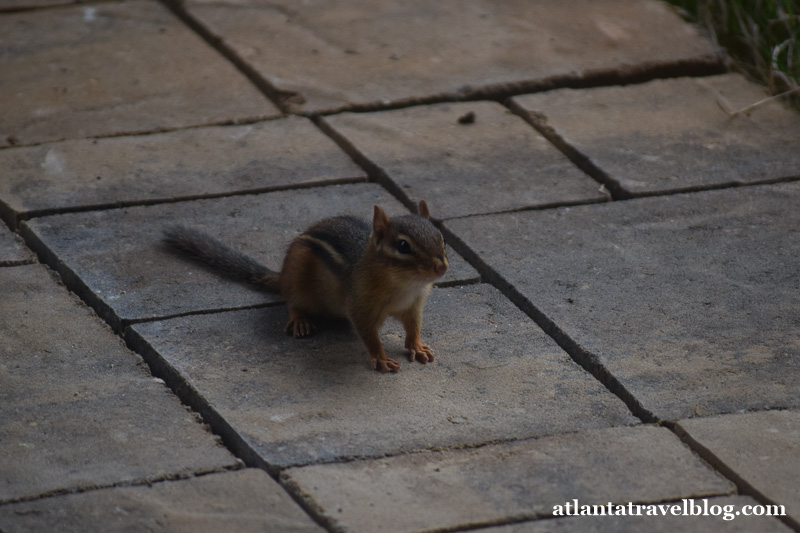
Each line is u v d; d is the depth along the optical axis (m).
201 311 7.90
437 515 5.63
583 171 10.39
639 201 9.66
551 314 7.83
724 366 7.14
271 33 13.81
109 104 11.77
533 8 14.63
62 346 7.41
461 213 9.45
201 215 9.42
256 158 10.54
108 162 10.36
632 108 11.70
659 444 6.31
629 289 8.19
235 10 14.60
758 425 6.45
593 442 6.34
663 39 13.38
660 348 7.36
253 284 8.30
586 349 7.34
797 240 8.91
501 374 7.15
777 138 10.89
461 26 14.02
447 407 6.74
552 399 6.84
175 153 10.60
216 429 6.59
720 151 10.59
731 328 7.62
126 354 7.36
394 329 7.86
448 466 6.09
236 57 13.05
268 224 9.30
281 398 6.80
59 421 6.51
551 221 9.33
